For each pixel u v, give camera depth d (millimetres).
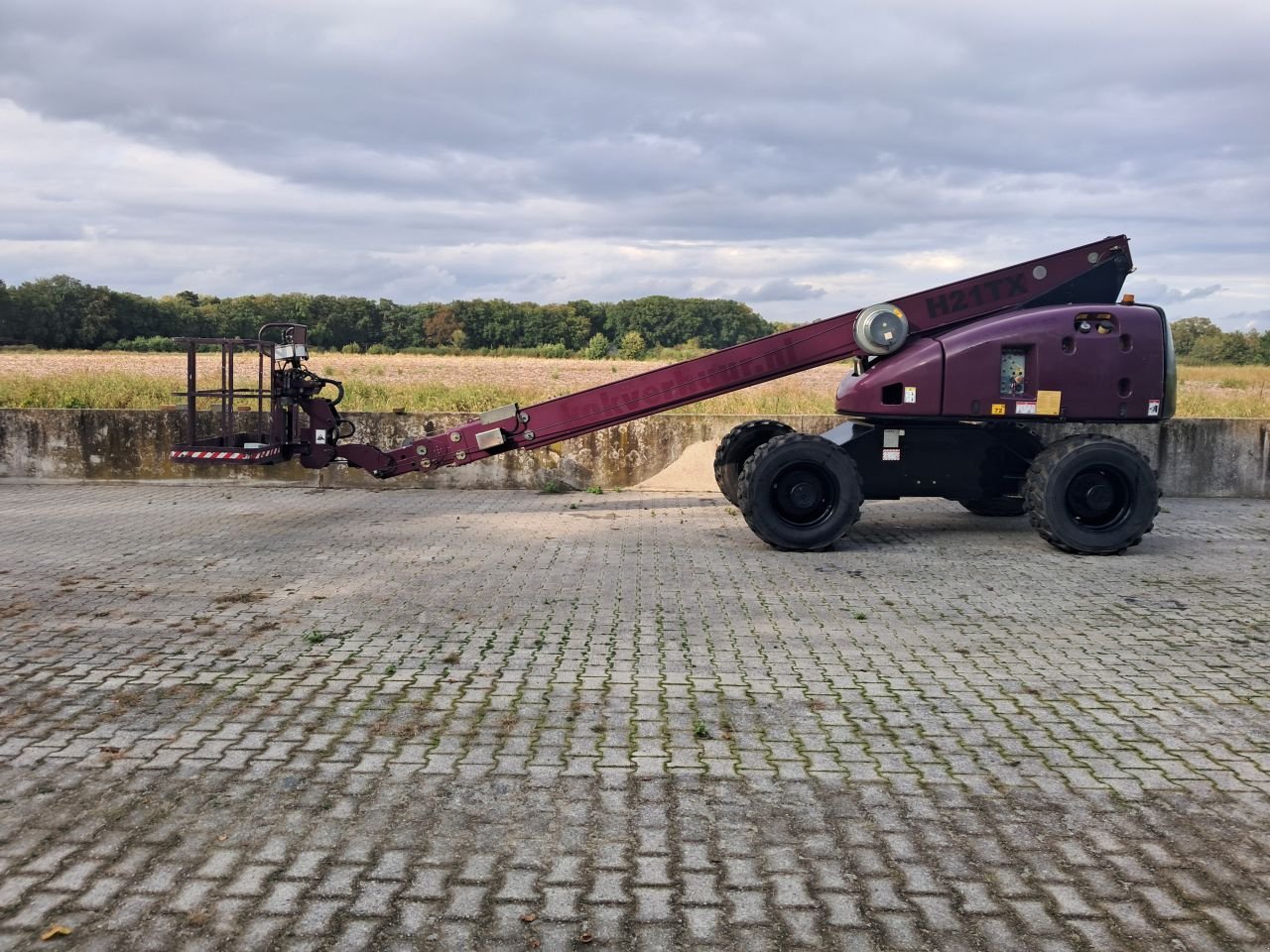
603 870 3760
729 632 7004
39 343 78562
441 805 4270
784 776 4582
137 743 4922
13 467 14727
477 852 3881
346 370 34844
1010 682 5941
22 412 14617
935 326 10375
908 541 10562
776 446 9758
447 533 10945
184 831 4035
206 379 21125
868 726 5215
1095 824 4156
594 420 11047
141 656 6312
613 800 4328
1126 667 6254
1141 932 3396
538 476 14516
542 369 37125
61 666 6094
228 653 6406
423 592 8133
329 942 3299
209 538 10430
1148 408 9930
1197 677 6062
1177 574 9000
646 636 6883
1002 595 8164
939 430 10328
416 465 11148
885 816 4207
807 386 21422
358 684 5805
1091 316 9906
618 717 5309
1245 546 10406
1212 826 4152
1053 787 4500
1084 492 9734
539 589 8273
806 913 3486
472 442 11125
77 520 11570
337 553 9711
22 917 3422
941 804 4324
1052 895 3617
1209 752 4922
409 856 3850
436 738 5004
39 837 3979
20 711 5340
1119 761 4805
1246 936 3375
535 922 3414
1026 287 10398
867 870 3781
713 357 10805
